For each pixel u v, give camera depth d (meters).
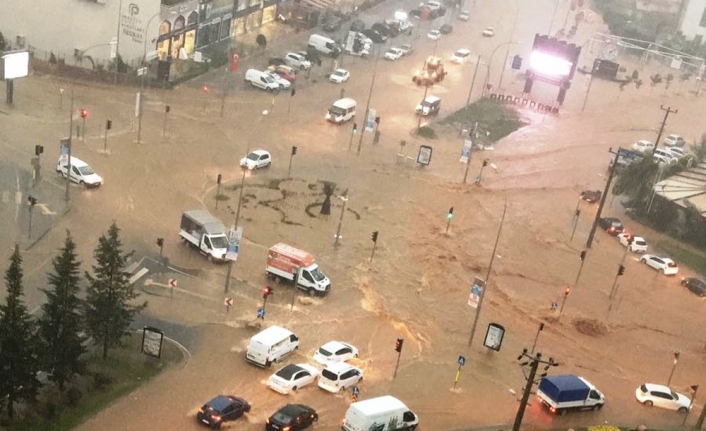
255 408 62.47
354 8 180.88
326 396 65.69
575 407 69.75
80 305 62.91
